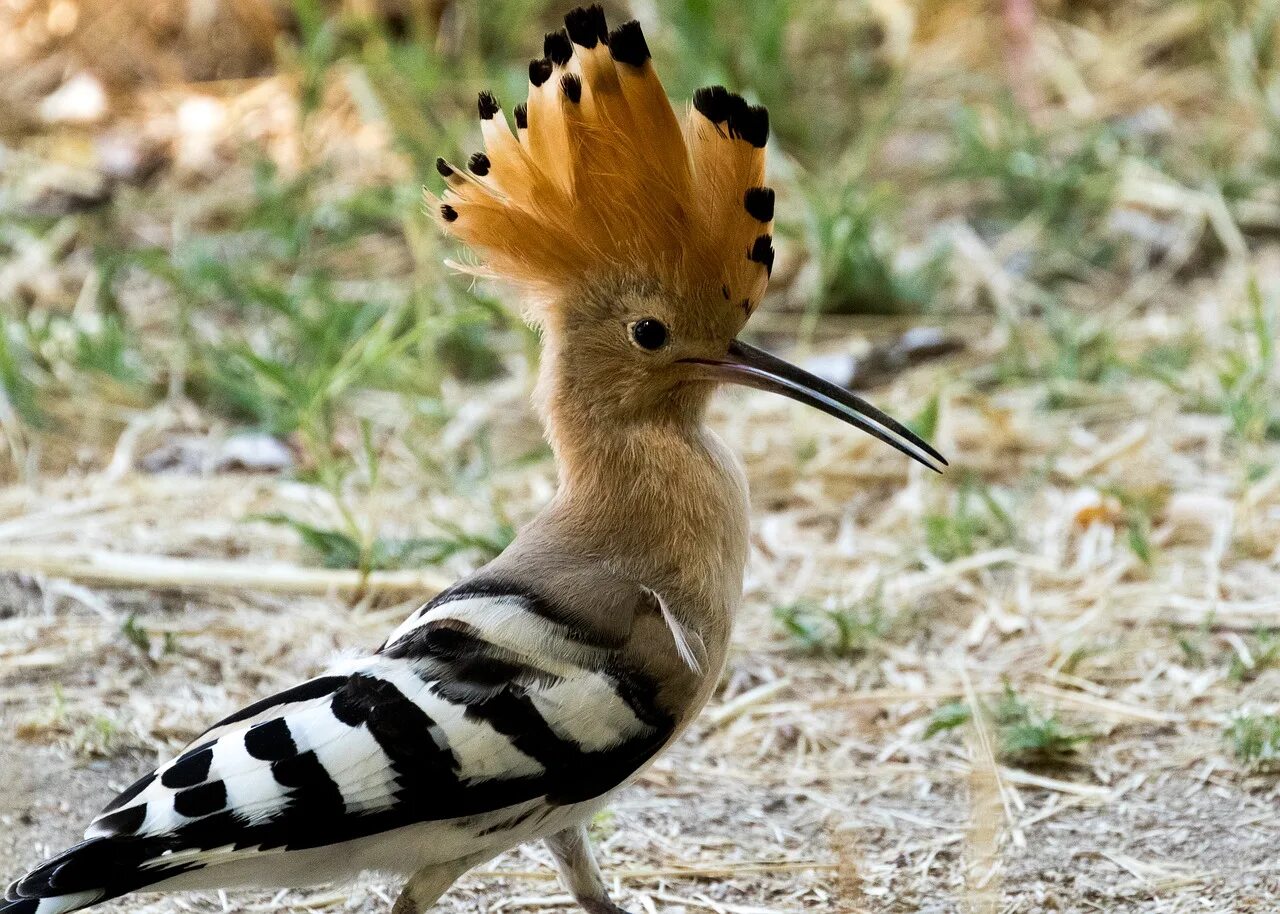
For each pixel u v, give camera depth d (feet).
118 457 38.93
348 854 21.33
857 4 59.26
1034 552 35.70
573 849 23.65
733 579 23.47
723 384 23.85
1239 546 35.58
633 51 22.41
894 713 30.60
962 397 41.68
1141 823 27.12
